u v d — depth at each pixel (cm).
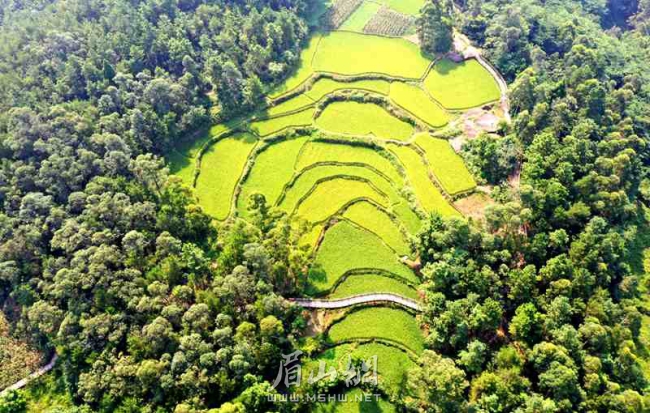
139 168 10138
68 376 8162
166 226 9369
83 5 14188
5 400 8100
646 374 8712
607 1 17488
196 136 12181
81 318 8100
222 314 7944
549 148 10431
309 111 12712
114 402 7519
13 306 9244
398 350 8419
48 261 8806
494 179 10688
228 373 7512
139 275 8600
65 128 10644
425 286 8738
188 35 13850
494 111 12306
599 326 7806
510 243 9112
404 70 13625
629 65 13412
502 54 13275
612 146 10669
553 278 8550
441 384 7012
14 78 11944
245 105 12612
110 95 11681
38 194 9538
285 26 14000
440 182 10781
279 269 8662
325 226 10138
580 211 9375
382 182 11006
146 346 7731
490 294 8425
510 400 7150
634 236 10331
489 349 8019
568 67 12494
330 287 9156
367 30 15162
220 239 9938
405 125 12269
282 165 11494
